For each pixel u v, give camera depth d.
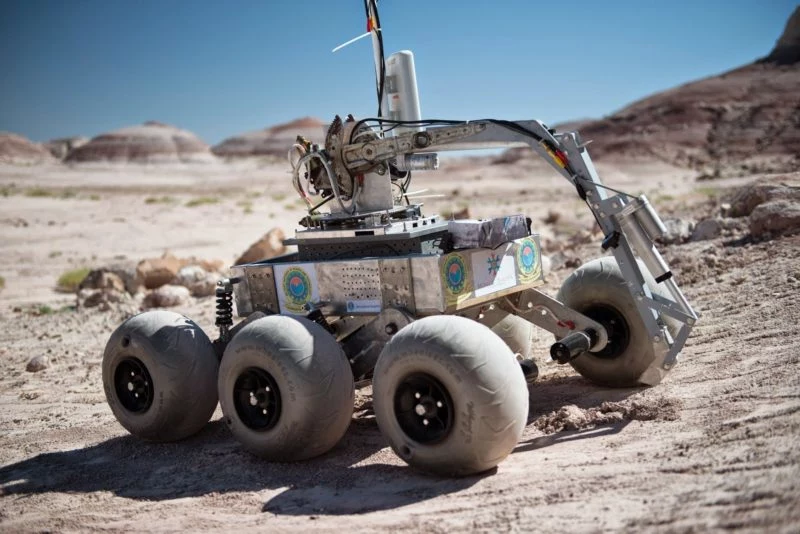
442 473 4.92
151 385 6.14
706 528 3.65
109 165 147.88
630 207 5.25
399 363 4.91
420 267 5.45
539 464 4.95
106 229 32.12
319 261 5.97
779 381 5.43
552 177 100.19
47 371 9.92
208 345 6.24
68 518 5.05
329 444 5.45
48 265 23.83
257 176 106.75
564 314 6.18
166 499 5.22
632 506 4.06
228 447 6.10
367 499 4.80
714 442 4.66
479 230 5.61
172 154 166.00
